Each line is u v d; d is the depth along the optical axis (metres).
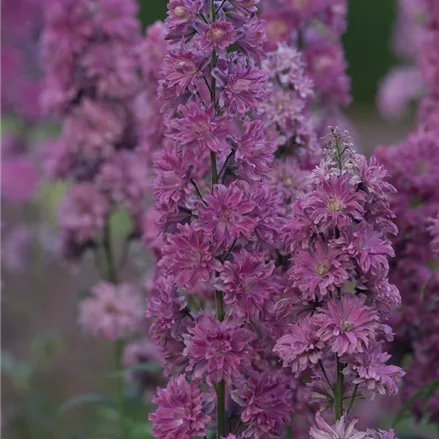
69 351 13.27
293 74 5.66
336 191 4.29
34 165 13.22
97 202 8.50
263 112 5.61
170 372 4.87
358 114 25.73
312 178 4.42
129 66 8.20
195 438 5.23
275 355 4.98
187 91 4.70
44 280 15.04
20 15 12.47
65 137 8.42
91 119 8.29
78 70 8.31
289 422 4.86
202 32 4.55
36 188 13.02
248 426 4.81
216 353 4.55
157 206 4.70
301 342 4.38
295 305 4.47
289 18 7.10
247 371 4.80
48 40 8.25
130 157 8.45
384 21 26.89
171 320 4.80
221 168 4.71
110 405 8.64
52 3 8.30
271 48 7.04
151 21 22.83
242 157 4.59
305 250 4.38
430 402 6.44
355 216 4.27
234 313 4.62
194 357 4.55
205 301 6.21
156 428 4.67
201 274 4.54
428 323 6.19
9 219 14.52
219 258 4.65
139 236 8.69
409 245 6.11
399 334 6.24
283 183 5.57
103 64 8.16
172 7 4.57
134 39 8.30
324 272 4.33
